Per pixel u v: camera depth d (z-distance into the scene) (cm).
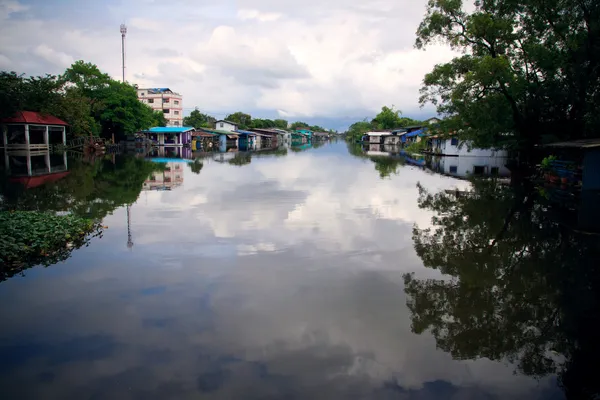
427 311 581
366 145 7650
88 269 725
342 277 703
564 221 1155
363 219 1145
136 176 2123
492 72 2020
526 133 2395
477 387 417
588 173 1611
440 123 2569
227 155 4053
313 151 5194
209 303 591
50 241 819
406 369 444
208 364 441
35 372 424
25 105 3425
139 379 414
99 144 4038
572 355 483
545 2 2041
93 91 4509
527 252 868
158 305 583
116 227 1023
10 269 714
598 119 2052
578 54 2014
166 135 5459
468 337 516
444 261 801
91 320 537
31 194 1530
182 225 1048
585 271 759
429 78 2283
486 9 2241
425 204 1403
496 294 649
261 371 430
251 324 530
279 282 674
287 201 1411
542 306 610
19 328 514
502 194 1636
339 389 404
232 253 823
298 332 513
